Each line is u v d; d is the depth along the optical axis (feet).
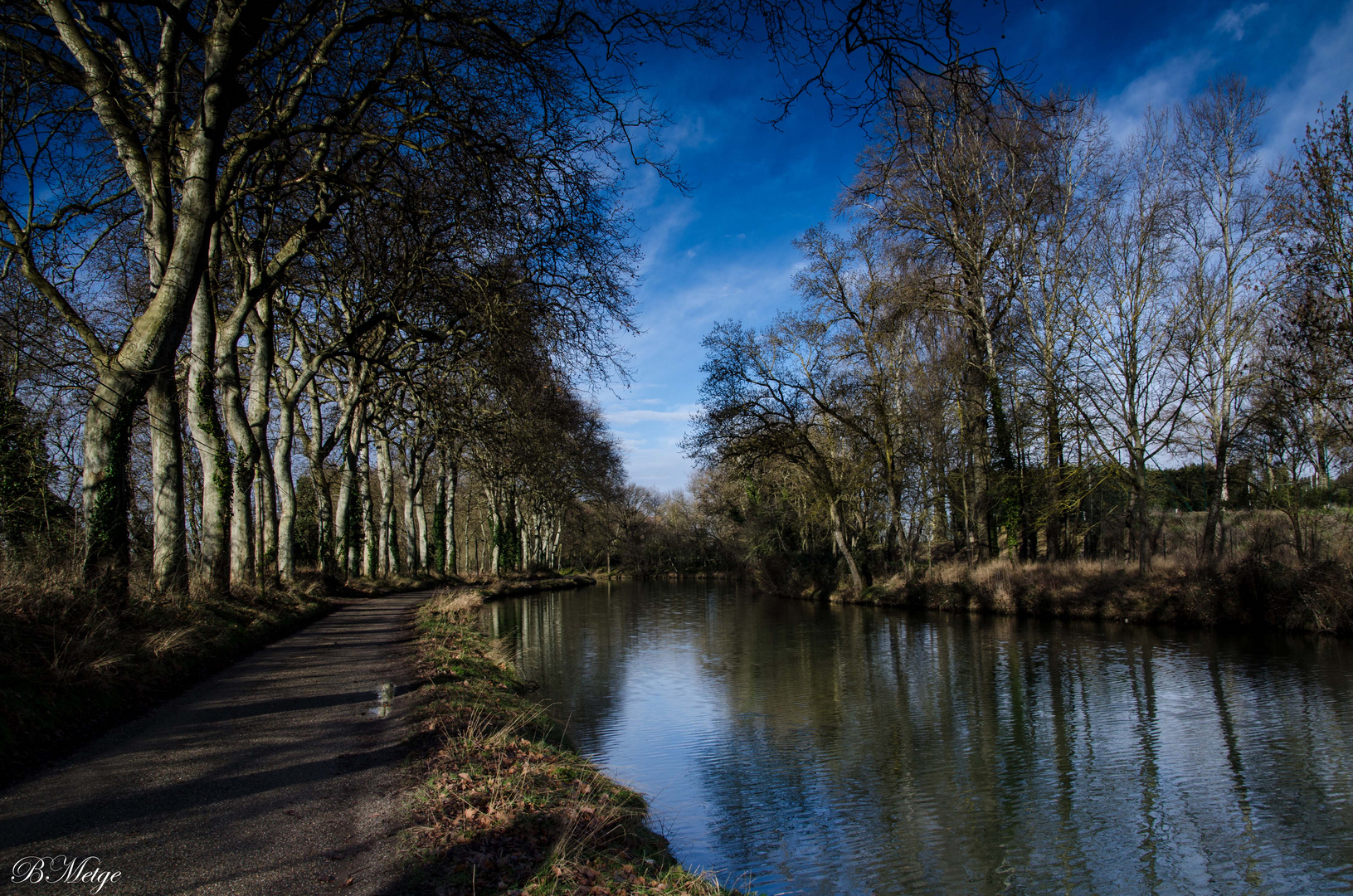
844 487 106.42
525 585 149.48
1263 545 67.56
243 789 17.48
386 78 36.96
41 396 41.86
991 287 89.30
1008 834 27.43
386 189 41.73
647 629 84.69
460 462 101.40
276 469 68.90
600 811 19.69
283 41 33.32
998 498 90.58
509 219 39.34
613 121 34.40
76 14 34.55
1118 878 24.38
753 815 28.73
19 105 34.73
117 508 29.86
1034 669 53.83
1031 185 81.35
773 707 45.14
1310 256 60.34
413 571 113.80
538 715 32.12
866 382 99.66
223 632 35.96
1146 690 46.29
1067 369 79.00
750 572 163.73
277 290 63.10
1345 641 56.75
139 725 22.30
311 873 13.52
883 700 46.47
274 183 42.42
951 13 18.76
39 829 14.52
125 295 52.85
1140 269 76.28
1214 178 74.33
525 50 34.09
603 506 180.34
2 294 40.65
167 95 33.01
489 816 17.02
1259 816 28.53
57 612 25.29
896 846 26.37
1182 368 75.51
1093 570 81.30
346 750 21.03
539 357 52.54
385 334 58.80
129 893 12.25
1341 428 61.62
